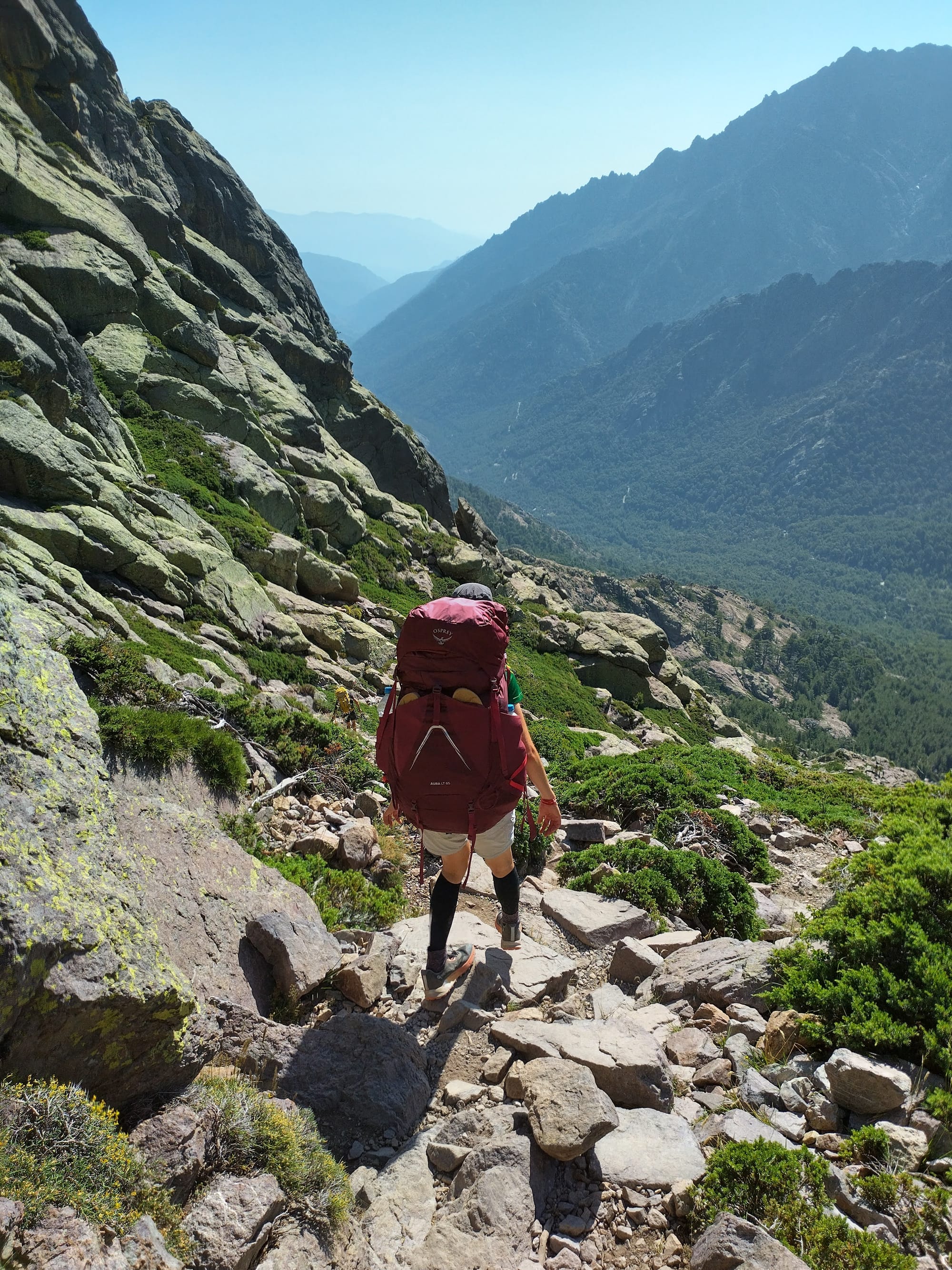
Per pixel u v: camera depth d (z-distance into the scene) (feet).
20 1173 9.06
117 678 26.63
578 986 20.40
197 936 15.78
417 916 23.91
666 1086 14.49
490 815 15.17
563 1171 12.65
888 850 25.41
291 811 28.55
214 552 86.38
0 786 12.31
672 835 34.12
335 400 231.50
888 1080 13.83
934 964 17.16
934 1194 11.80
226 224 219.00
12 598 16.83
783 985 18.88
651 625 210.79
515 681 16.21
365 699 86.99
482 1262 10.84
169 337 139.64
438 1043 16.08
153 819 17.42
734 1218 10.94
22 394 72.28
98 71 174.60
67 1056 11.16
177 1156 10.98
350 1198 11.78
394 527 200.64
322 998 17.40
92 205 138.00
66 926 11.21
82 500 69.56
